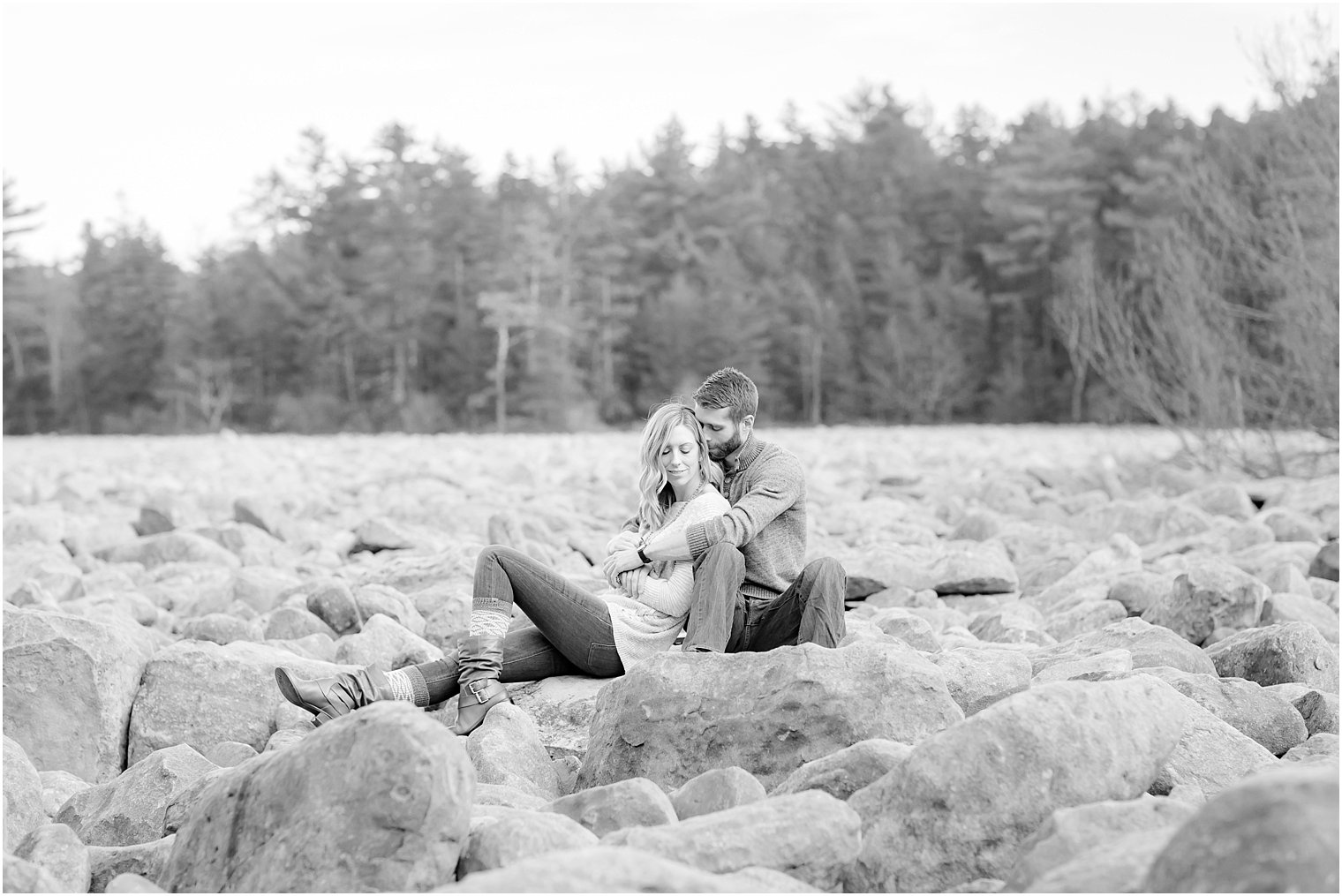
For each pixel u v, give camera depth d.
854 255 71.12
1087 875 2.56
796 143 80.38
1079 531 10.16
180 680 4.73
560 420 62.38
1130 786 3.17
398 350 66.69
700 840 2.92
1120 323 16.48
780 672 3.81
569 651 4.66
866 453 21.56
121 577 8.07
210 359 70.19
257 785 3.06
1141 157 62.97
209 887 2.97
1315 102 12.59
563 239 69.00
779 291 68.38
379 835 2.83
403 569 7.44
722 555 4.37
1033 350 65.38
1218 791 3.51
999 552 7.81
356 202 70.88
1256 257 13.66
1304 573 7.57
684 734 3.81
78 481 15.23
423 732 2.90
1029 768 3.07
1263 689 4.23
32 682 4.59
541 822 2.96
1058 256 64.31
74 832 3.51
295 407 64.50
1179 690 4.14
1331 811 2.22
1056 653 5.03
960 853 3.02
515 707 4.32
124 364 72.62
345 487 15.77
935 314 67.44
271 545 9.72
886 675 3.74
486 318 63.34
